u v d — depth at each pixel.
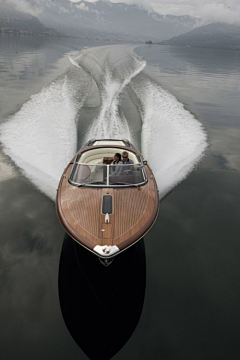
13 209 5.01
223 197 5.72
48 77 16.59
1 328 3.04
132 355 2.82
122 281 3.68
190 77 20.80
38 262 3.93
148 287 3.59
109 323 3.13
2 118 9.01
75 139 8.04
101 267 3.89
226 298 3.46
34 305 3.31
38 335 2.98
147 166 5.70
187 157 7.32
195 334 3.03
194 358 2.81
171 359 2.79
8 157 6.62
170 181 6.17
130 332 3.03
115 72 20.53
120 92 14.25
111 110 11.01
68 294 3.47
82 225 3.76
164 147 7.81
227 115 11.31
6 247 4.17
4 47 41.31
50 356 2.79
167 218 4.99
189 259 4.08
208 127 9.77
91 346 2.89
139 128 9.23
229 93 15.60
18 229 4.55
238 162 7.30
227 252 4.25
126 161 5.29
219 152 7.81
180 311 3.28
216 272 3.86
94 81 16.58
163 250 4.24
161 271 3.85
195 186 6.07
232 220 5.02
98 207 4.02
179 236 4.55
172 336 3.00
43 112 9.84
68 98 11.98
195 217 5.05
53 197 5.41
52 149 7.20
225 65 34.88
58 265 3.89
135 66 25.00
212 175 6.58
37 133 8.02
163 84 16.72
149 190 4.62
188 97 13.97
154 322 3.15
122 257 4.05
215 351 2.88
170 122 9.82
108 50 43.91
